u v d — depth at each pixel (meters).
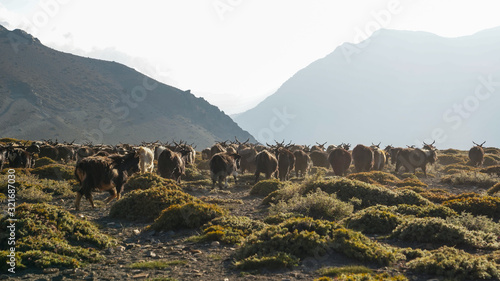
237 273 7.50
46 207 9.95
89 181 13.64
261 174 29.09
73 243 9.33
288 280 6.99
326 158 36.94
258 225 10.96
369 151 27.83
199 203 12.58
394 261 7.98
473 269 7.15
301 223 9.31
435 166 38.69
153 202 13.33
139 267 7.96
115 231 11.53
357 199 14.59
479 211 12.86
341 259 8.14
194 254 8.91
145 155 23.78
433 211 12.37
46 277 7.31
